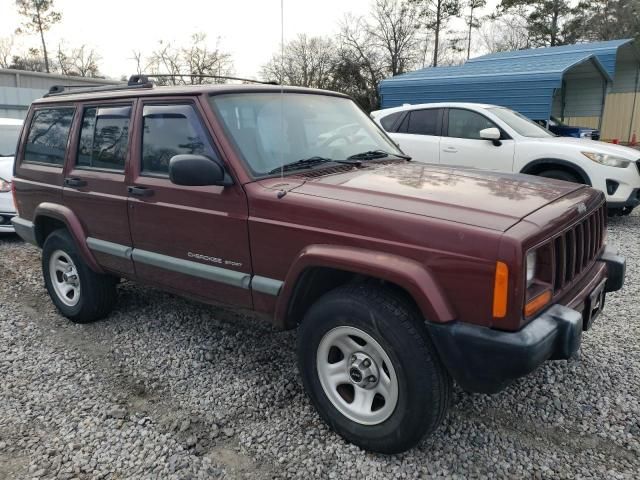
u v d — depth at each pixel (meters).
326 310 2.75
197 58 38.69
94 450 2.84
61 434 2.98
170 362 3.79
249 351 3.93
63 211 4.24
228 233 3.12
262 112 3.42
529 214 2.49
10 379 3.59
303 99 3.79
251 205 2.99
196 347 4.00
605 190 7.34
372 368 2.70
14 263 6.42
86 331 4.36
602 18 34.88
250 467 2.70
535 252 2.46
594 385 3.38
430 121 8.66
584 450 2.79
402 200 2.66
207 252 3.27
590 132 12.51
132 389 3.45
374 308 2.56
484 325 2.33
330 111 3.92
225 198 3.10
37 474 2.66
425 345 2.48
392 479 2.59
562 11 36.47
